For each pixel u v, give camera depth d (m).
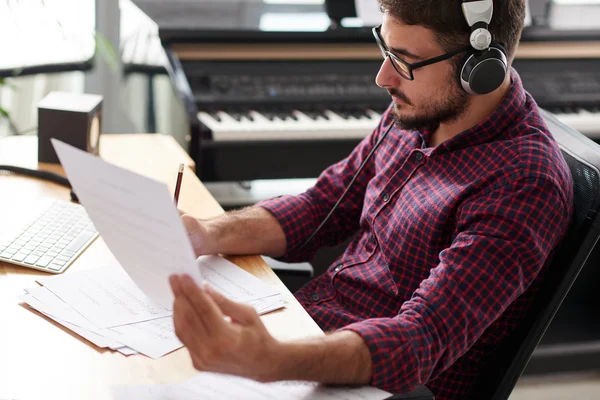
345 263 1.54
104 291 1.26
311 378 1.06
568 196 1.29
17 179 1.69
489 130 1.36
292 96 2.68
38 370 1.07
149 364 1.10
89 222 1.50
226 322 1.00
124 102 2.99
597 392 2.49
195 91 2.63
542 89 2.86
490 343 1.38
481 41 1.27
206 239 1.42
